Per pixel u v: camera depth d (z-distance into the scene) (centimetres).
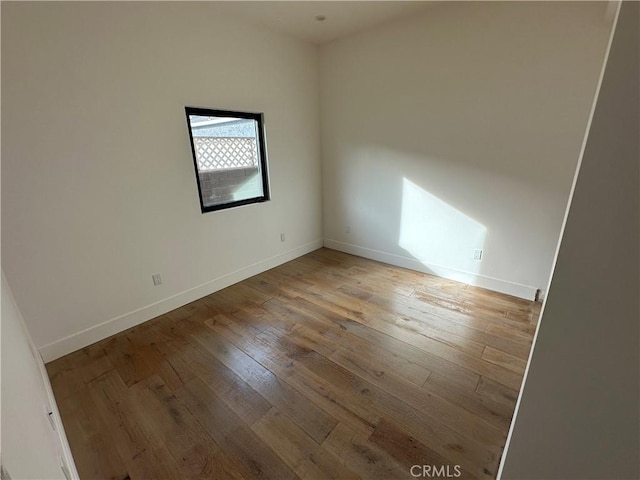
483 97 257
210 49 257
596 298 60
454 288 303
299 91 344
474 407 163
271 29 300
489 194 276
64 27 183
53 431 117
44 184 190
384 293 295
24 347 137
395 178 334
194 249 281
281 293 300
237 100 285
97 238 218
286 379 187
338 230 411
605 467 71
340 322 247
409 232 341
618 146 51
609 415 66
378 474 132
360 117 341
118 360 207
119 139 218
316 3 248
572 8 207
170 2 227
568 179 236
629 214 54
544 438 76
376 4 253
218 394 177
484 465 134
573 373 67
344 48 329
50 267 199
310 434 151
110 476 134
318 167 395
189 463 138
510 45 235
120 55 209
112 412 166
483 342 217
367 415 160
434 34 268
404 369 192
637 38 46
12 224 181
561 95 224
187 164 262
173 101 242
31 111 179
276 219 357
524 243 268
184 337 231
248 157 320
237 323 249
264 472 134
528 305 267
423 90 288
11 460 51
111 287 231
